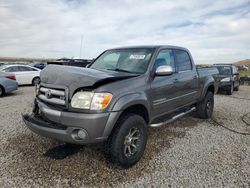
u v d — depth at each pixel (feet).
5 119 17.47
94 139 8.91
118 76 10.09
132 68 12.21
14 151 11.47
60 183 8.79
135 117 10.17
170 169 10.11
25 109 21.36
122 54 13.52
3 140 12.91
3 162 10.30
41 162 10.39
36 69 46.14
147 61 12.12
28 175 9.28
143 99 10.58
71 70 10.45
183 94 14.94
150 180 9.16
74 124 8.79
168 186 8.74
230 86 37.29
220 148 12.68
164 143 13.29
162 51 13.28
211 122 18.51
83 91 8.97
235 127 17.10
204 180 9.20
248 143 13.58
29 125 10.07
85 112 8.82
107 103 8.98
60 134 8.96
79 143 8.92
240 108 25.26
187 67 16.07
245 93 41.63
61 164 10.25
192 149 12.45
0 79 29.43
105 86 9.22
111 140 9.58
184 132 15.55
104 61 14.02
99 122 8.79
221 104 27.96
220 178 9.37
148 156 11.43
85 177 9.27
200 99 17.94
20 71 43.80
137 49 13.42
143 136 10.73
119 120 9.73
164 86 12.52
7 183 8.67
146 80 11.27
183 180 9.18
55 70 10.70
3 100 26.89
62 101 9.29
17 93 33.76
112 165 10.21
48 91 9.91
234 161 11.01
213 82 19.42
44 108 9.89
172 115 15.16
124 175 9.53
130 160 10.04
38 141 12.82
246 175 9.64
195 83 16.56
